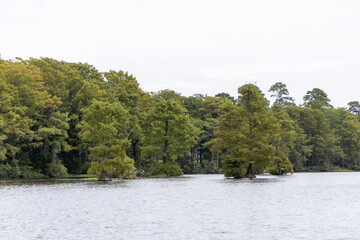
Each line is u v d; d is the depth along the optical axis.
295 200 40.34
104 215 30.08
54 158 96.12
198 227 25.27
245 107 89.88
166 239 22.00
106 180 76.12
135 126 105.62
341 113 183.38
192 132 108.44
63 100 106.69
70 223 26.77
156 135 105.31
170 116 104.94
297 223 26.70
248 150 86.50
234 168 89.06
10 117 84.94
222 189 54.81
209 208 33.97
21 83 93.50
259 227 25.27
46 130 89.12
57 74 104.38
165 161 106.38
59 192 49.38
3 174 84.00
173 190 53.00
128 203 37.59
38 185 62.78
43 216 29.67
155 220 27.83
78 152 107.19
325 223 26.72
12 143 88.88
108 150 73.38
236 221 27.42
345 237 22.45
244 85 90.62
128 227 25.28
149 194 46.88
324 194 47.47
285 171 115.50
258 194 47.00
